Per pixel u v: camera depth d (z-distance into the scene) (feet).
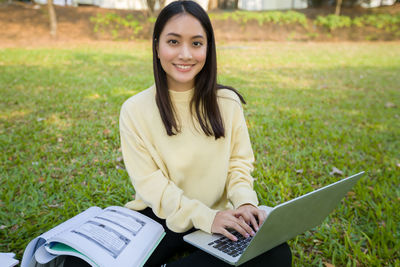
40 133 12.66
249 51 40.19
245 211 4.92
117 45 42.47
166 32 4.82
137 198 5.82
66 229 4.75
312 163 10.68
